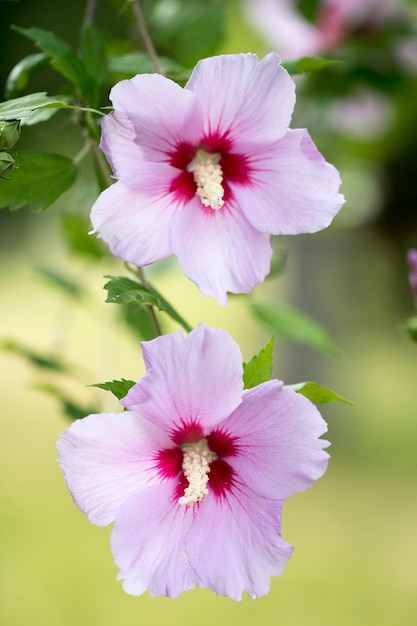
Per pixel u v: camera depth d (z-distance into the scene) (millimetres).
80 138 1280
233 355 734
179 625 1799
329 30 1113
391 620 1873
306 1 1101
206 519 755
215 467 759
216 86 750
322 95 1123
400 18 1099
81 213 1023
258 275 777
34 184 820
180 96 744
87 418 739
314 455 739
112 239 756
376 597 1955
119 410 951
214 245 776
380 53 1102
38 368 993
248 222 777
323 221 766
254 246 777
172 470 758
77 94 842
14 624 1684
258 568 748
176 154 762
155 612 1847
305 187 766
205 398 741
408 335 915
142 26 851
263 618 1852
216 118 758
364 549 2191
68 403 950
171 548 752
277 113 756
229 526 752
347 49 1104
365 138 1330
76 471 741
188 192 771
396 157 2115
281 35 1130
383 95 1186
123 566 746
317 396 774
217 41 1036
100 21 1255
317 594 1959
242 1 1145
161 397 740
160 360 734
